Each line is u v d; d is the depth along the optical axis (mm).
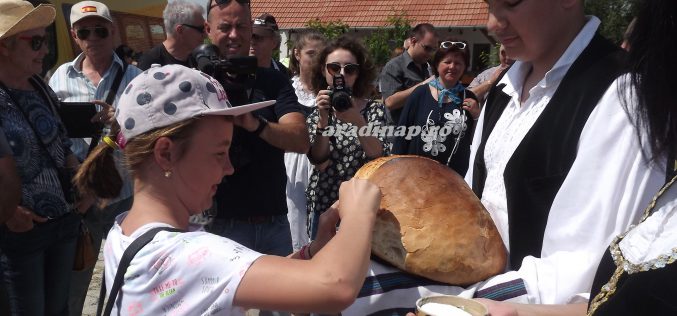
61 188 3051
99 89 4121
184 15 4207
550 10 1551
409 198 1482
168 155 1415
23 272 2893
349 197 1425
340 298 1267
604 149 1428
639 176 1378
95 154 1607
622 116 1401
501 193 1677
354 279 1293
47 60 6559
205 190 1470
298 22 19531
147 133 1412
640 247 968
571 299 1407
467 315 1200
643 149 1045
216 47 2922
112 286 1389
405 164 1563
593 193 1435
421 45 5922
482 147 1835
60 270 3158
